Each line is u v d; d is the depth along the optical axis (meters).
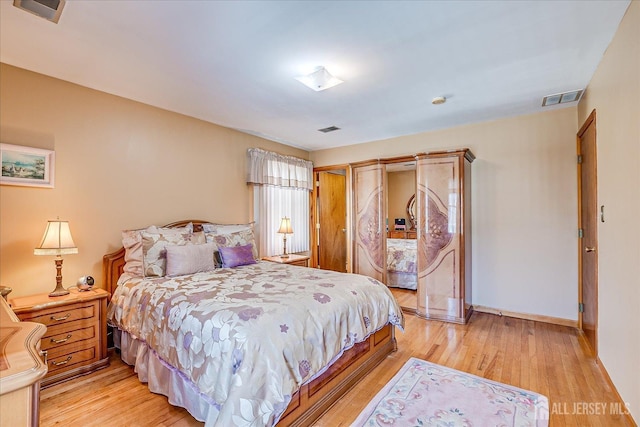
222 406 1.48
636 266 1.73
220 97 3.04
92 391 2.16
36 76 2.52
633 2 1.68
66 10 1.73
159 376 2.09
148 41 2.05
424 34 1.98
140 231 2.89
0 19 1.81
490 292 3.87
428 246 3.81
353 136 4.57
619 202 2.00
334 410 1.96
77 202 2.74
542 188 3.55
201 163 3.76
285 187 4.86
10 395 0.79
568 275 3.42
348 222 4.95
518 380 2.28
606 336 2.29
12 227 2.41
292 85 2.75
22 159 2.44
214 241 3.38
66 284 2.68
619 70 1.94
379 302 2.53
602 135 2.36
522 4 1.70
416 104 3.25
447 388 2.17
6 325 1.15
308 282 2.52
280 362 1.58
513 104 3.28
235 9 1.72
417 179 3.92
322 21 1.84
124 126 3.06
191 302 2.01
